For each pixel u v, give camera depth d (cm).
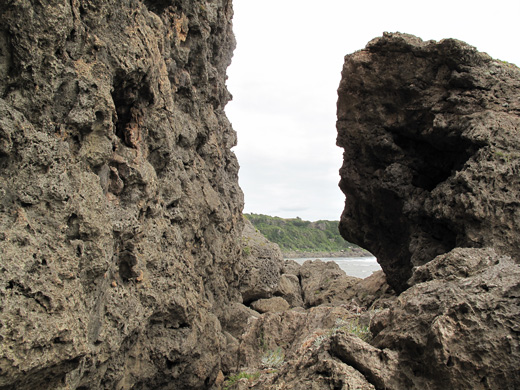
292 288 2556
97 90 669
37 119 575
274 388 745
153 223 946
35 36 555
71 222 595
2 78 544
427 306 721
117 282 803
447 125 1395
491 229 1124
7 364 456
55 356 516
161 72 974
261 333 1415
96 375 736
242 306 1859
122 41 761
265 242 2862
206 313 1191
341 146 1811
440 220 1272
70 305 548
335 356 748
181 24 1185
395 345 720
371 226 1811
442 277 842
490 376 621
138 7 833
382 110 1648
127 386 874
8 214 500
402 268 1666
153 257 911
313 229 12631
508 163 1160
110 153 718
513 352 619
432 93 1488
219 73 1858
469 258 845
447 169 1508
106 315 748
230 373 1346
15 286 474
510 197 1132
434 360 650
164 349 953
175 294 981
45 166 547
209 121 1453
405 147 1631
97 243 637
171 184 1058
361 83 1677
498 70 1384
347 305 1741
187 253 1138
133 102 845
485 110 1328
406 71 1548
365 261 9338
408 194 1554
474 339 642
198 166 1366
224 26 1638
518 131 1210
